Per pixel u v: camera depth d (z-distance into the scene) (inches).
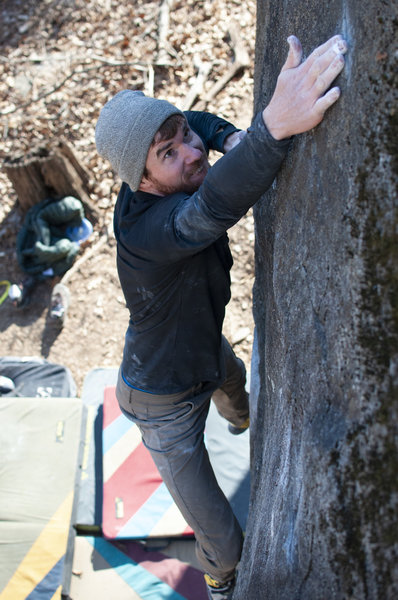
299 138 66.7
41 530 168.2
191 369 90.5
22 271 284.8
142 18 341.4
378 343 52.9
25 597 156.4
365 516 51.5
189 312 85.4
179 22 333.1
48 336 266.2
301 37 70.2
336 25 59.6
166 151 73.7
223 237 85.7
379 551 50.4
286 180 71.0
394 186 52.3
